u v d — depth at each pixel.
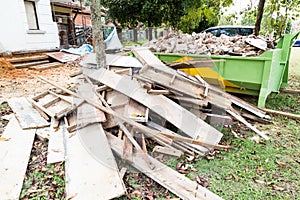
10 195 1.88
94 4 3.21
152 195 1.93
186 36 4.86
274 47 4.54
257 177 2.17
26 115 3.21
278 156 2.50
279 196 1.94
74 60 7.70
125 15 9.75
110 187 1.92
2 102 3.96
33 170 2.22
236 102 3.49
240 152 2.59
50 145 2.54
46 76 5.98
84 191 1.88
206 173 2.23
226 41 4.58
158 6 9.16
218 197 1.87
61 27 10.38
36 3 7.71
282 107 4.02
